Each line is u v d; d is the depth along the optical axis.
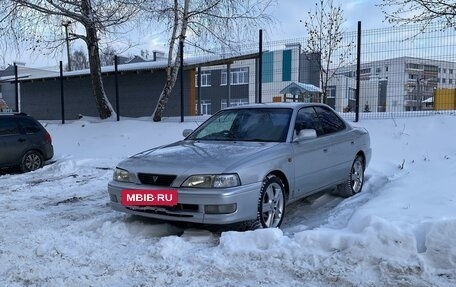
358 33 12.62
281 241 4.56
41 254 4.82
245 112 6.65
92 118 18.92
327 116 7.02
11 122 11.16
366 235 4.22
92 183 9.23
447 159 8.48
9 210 6.98
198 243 4.95
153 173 5.18
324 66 19.12
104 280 4.12
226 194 4.80
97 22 16.50
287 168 5.61
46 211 6.86
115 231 5.39
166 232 5.44
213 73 39.09
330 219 5.91
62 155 13.51
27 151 11.29
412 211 5.09
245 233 4.76
